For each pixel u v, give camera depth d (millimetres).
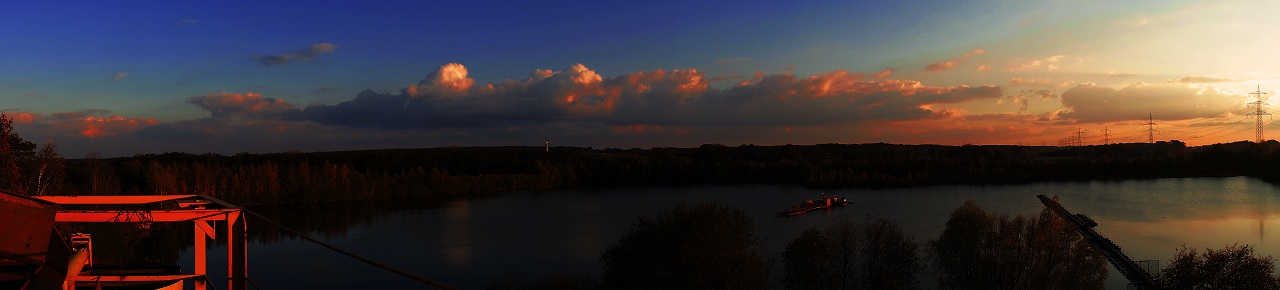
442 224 75625
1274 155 110562
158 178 83188
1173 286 32719
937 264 43469
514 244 61719
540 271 50656
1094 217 70500
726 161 139125
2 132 32750
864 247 37906
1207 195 89062
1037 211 75250
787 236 64375
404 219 80438
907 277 36812
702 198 103438
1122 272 44750
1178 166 118062
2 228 9266
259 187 96062
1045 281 36219
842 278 37062
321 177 101938
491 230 70625
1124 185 104812
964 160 128375
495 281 46844
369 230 71312
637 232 39875
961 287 38750
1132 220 68312
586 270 50781
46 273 9258
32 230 9484
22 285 9023
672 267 34406
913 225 68750
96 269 13930
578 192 116938
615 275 39031
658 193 113125
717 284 33562
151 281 13641
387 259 55062
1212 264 31000
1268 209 75000
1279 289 29906
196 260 13836
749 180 132375
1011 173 118125
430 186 113875
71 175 74875
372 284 45344
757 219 78125
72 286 11305
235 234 12867
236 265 12812
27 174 39781
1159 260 49906
